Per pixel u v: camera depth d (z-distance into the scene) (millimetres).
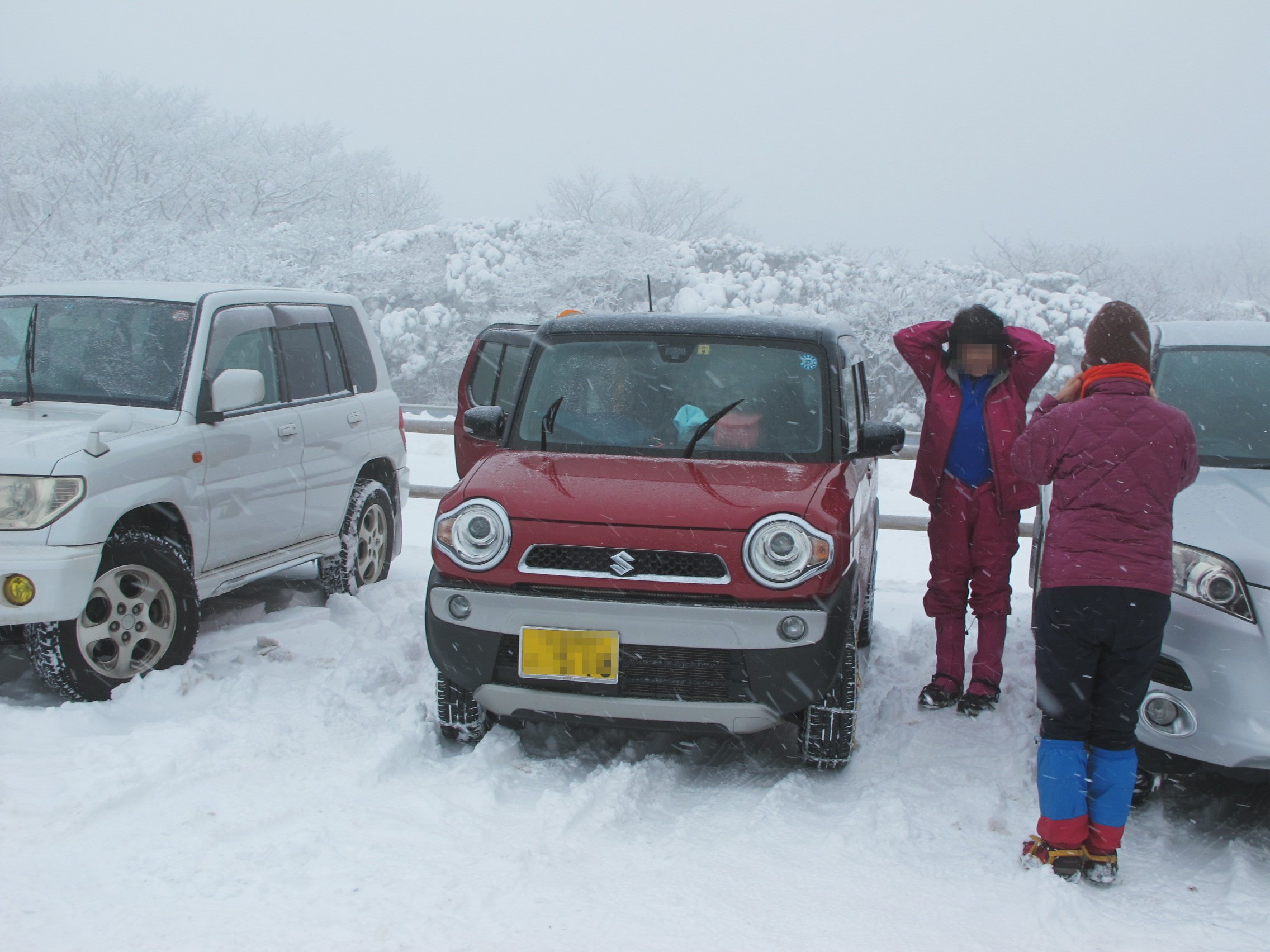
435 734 4559
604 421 4789
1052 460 3682
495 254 28672
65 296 5805
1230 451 4844
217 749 4262
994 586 5133
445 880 3277
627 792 4000
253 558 5793
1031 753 4582
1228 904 3387
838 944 3053
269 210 37312
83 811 3613
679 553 3967
